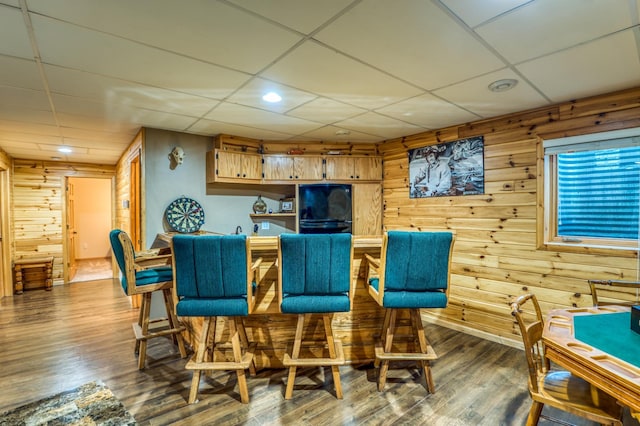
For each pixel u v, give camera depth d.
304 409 2.13
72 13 1.51
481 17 1.57
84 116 3.16
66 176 5.88
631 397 1.13
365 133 4.02
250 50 1.89
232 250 2.03
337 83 2.40
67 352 3.01
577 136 2.77
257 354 2.64
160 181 3.72
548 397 1.56
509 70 2.19
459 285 3.59
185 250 2.02
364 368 2.67
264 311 2.56
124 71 2.16
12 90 2.47
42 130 3.66
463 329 3.54
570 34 1.73
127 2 1.43
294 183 4.34
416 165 4.07
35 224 5.60
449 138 3.70
